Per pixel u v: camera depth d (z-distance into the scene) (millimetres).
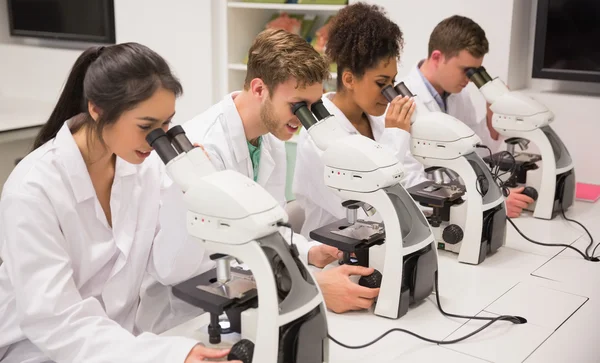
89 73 1380
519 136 2463
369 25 2121
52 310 1329
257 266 1190
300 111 1667
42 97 4898
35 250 1373
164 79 1346
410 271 1642
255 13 4176
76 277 1585
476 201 1960
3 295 1528
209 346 1357
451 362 1424
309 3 3736
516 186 2602
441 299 1745
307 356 1254
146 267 1749
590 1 3057
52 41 5062
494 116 2512
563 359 1449
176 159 1275
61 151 1504
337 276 1659
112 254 1638
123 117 1340
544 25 3188
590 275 1926
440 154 1989
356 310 1675
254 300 1320
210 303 1278
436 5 3342
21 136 4039
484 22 3238
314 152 2215
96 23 4625
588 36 3098
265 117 1751
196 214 1242
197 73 4145
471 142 1961
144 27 4289
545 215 2436
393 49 2129
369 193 1609
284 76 1647
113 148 1405
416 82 2811
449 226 2027
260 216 1189
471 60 2605
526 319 1636
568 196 2506
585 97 3076
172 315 1787
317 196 2291
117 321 1704
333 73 3607
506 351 1478
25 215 1391
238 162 1926
